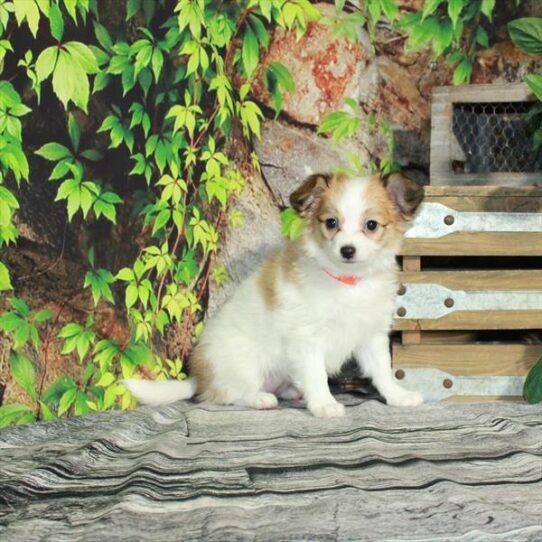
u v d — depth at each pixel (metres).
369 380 1.59
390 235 1.39
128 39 1.38
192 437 1.27
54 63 1.30
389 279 1.41
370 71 1.59
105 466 1.18
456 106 1.52
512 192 1.47
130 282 1.41
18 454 1.21
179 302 1.48
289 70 1.56
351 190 1.38
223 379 1.43
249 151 1.54
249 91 1.54
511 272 1.47
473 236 1.47
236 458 1.20
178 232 1.46
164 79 1.43
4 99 1.26
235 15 1.51
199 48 1.47
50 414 1.33
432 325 1.48
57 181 1.32
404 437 1.27
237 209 1.54
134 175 1.40
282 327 1.40
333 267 1.38
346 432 1.28
